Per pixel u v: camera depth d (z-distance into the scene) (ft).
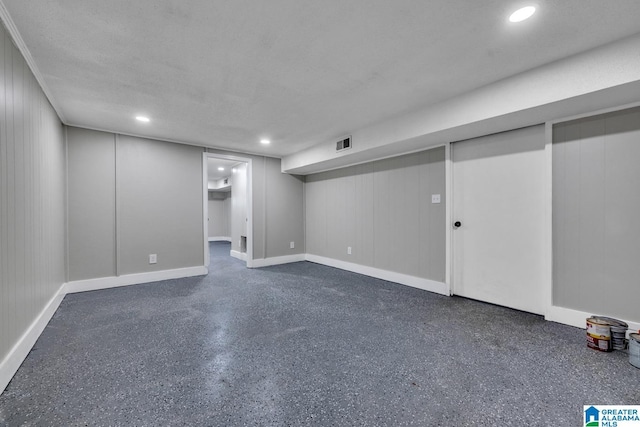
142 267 13.09
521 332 7.66
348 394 5.08
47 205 8.52
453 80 7.78
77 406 4.75
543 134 8.63
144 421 4.42
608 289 7.47
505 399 4.91
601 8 4.98
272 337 7.41
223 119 10.85
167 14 5.13
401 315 8.97
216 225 34.17
